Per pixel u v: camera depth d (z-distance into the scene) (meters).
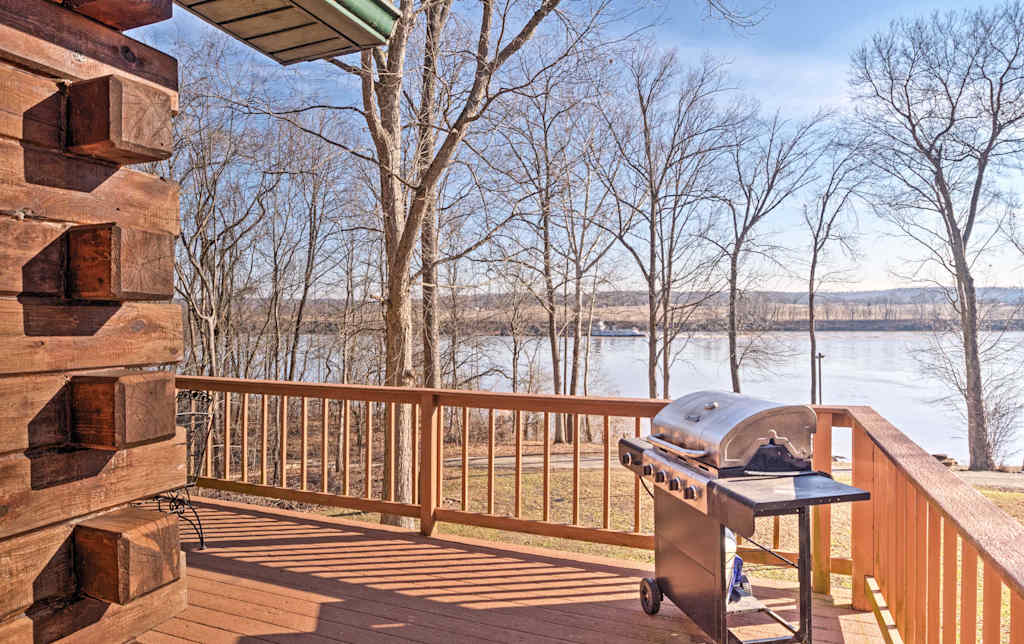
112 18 1.47
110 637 1.48
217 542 4.35
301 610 3.33
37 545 1.36
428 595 3.51
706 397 2.99
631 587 3.62
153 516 1.53
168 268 1.54
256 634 3.08
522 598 3.48
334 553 4.14
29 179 1.33
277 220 22.03
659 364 26.83
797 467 2.62
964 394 24.03
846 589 3.69
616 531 3.87
